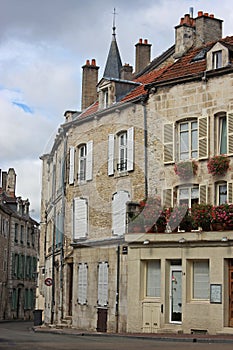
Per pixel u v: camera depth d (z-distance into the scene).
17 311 43.12
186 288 17.34
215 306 16.72
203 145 18.41
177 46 22.17
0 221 39.56
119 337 16.36
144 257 18.28
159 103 19.39
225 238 16.69
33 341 13.37
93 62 26.67
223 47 18.42
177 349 10.98
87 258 20.39
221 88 18.27
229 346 12.12
